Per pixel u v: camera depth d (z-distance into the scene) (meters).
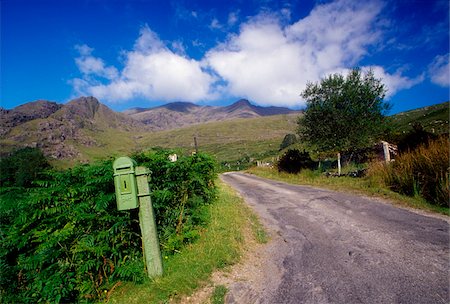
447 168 7.86
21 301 3.33
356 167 18.62
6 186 4.43
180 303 3.41
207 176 8.53
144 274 3.89
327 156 24.84
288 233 6.17
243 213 7.96
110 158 5.02
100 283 3.70
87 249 3.54
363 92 18.19
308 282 3.89
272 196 11.42
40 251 3.48
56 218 3.70
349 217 7.01
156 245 3.91
